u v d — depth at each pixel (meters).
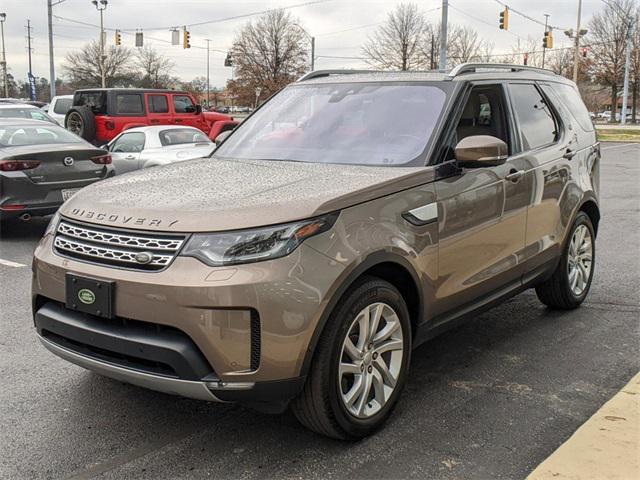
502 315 5.53
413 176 3.63
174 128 12.80
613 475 2.97
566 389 4.06
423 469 3.17
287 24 71.06
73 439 3.49
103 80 49.75
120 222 3.20
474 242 4.04
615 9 60.19
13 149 8.62
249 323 2.94
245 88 72.25
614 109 62.56
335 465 3.21
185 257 2.99
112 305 3.11
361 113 4.35
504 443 3.40
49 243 3.52
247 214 3.05
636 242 8.45
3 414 3.78
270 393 3.03
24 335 5.13
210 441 3.46
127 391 4.09
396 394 3.61
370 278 3.38
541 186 4.74
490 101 4.52
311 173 3.70
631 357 4.57
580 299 5.62
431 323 3.85
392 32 61.44
